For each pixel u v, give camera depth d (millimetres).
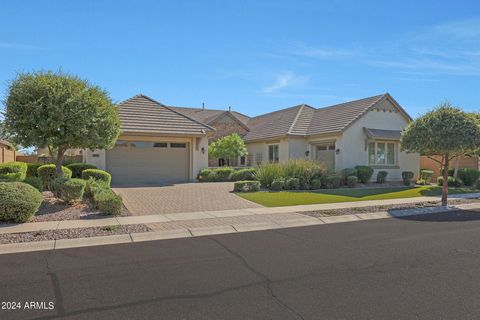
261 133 30500
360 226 10930
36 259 7238
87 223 10461
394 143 26531
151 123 22844
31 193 10602
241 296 5297
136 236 9195
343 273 6344
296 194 17812
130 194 16953
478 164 25984
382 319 4566
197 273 6332
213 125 31984
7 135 13906
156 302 5082
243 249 8039
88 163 21594
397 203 15555
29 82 13523
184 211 12891
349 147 24672
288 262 6996
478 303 5055
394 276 6188
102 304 5012
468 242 8727
